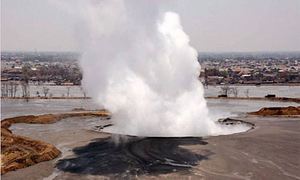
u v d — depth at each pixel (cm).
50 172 5831
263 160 6350
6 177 5603
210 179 5422
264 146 7262
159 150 6981
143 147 7206
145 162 6256
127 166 6050
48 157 6525
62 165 6178
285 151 6919
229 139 7838
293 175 5634
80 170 5900
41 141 7419
